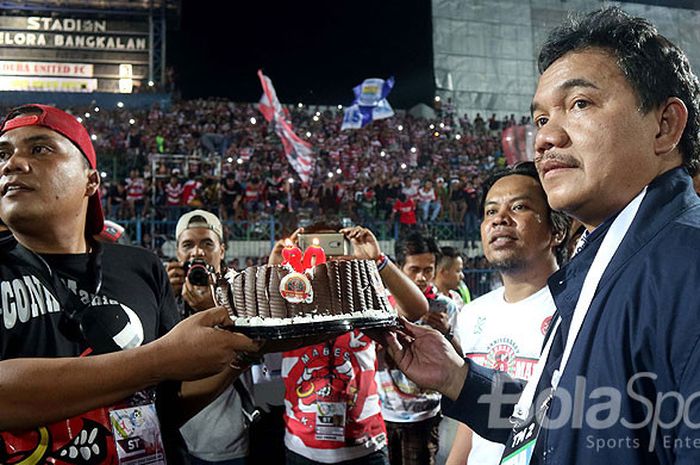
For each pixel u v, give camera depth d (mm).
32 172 1532
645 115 1133
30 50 21375
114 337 1595
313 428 3227
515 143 15289
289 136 15898
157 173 15023
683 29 22891
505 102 24203
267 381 3680
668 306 983
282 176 16812
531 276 2383
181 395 1771
